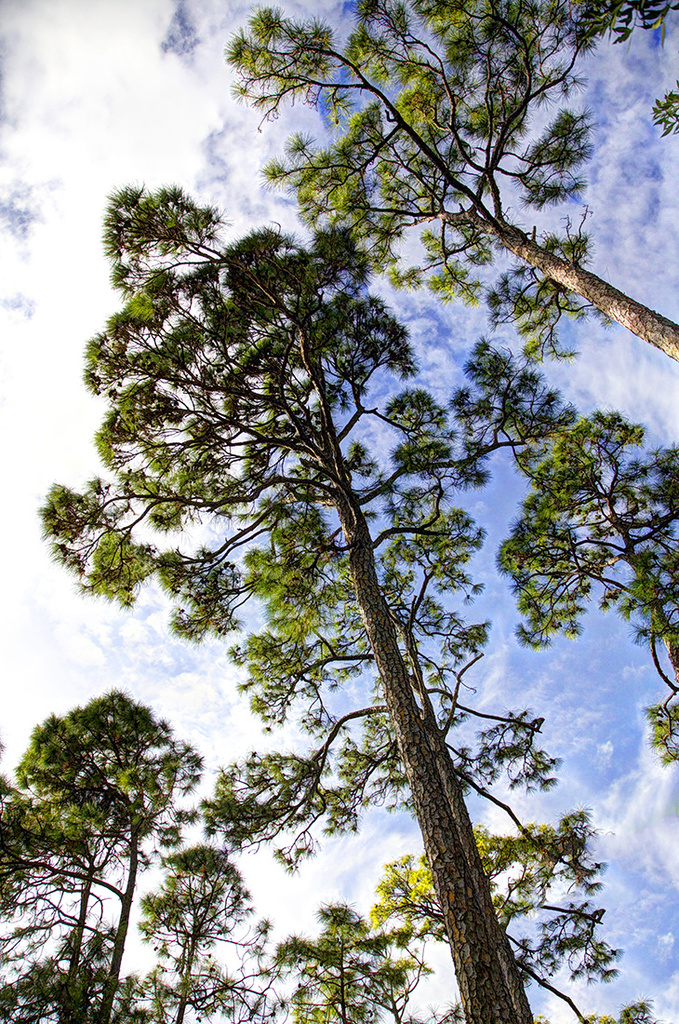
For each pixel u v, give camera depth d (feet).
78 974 19.33
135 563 19.38
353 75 22.54
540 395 23.06
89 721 26.11
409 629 23.39
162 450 19.67
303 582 21.56
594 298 18.79
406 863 29.32
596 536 25.52
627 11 6.41
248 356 20.80
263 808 21.22
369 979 24.35
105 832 24.84
